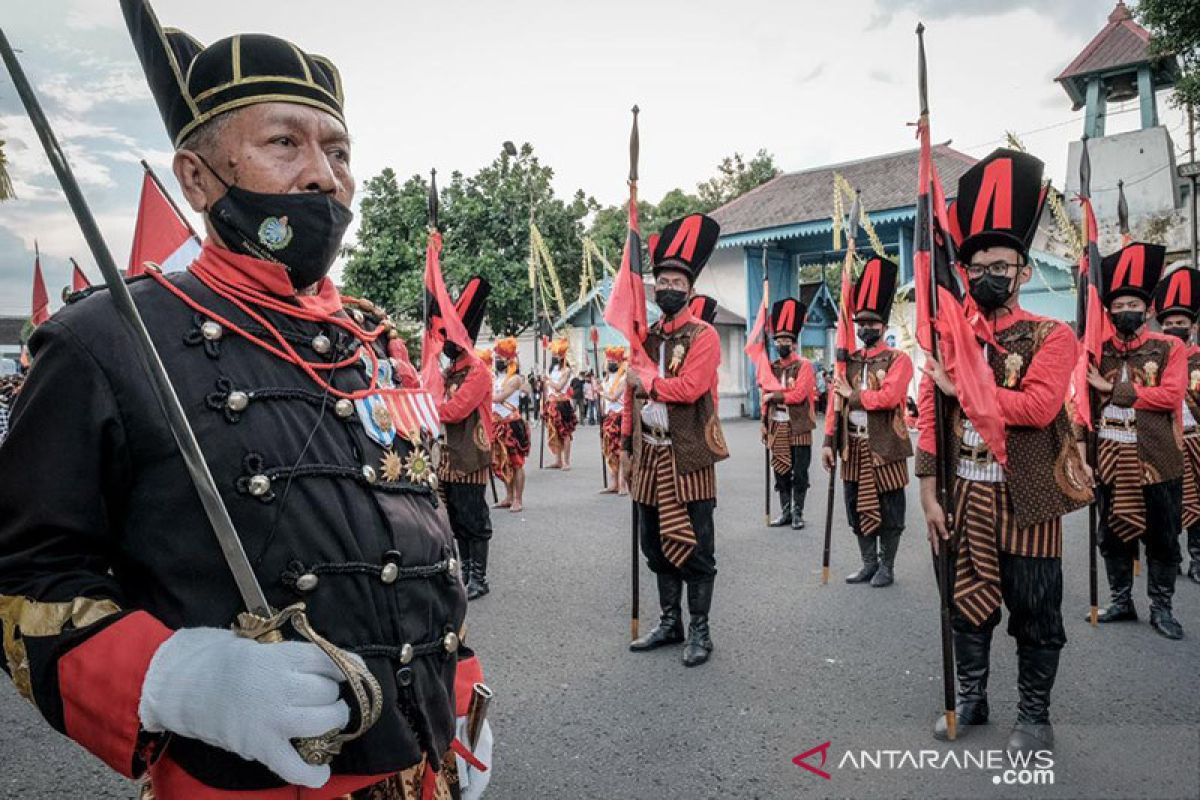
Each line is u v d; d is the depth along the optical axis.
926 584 6.03
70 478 1.08
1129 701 3.80
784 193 24.78
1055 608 3.31
